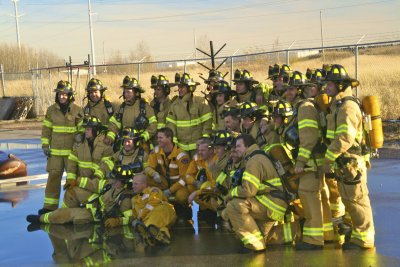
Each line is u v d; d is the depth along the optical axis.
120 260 6.15
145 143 8.83
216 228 7.47
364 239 6.09
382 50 29.62
